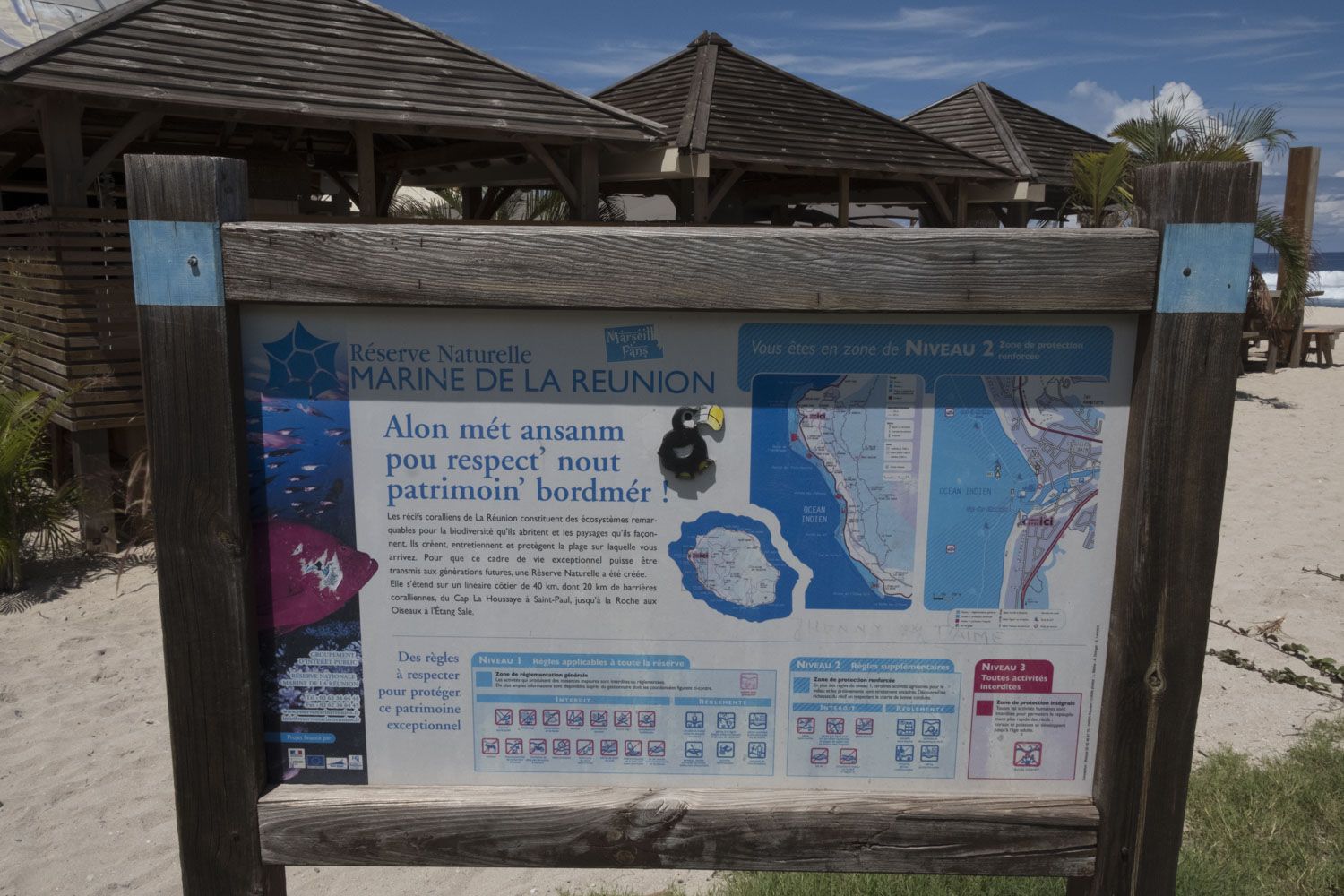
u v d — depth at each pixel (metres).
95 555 7.09
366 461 1.96
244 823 2.01
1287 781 3.57
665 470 1.96
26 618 5.98
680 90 11.77
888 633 2.01
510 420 1.95
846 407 1.94
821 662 2.02
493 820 2.02
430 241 1.85
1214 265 1.84
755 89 12.23
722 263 1.86
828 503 1.97
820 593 2.00
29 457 6.76
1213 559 1.92
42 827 3.82
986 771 2.06
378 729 2.05
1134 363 1.93
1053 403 1.94
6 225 7.82
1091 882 2.05
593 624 2.01
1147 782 1.99
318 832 2.02
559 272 1.86
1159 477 1.89
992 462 1.96
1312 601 5.73
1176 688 1.96
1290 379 15.61
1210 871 2.99
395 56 8.94
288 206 10.83
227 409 1.89
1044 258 1.85
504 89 9.29
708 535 1.98
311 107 7.87
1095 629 2.01
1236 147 12.28
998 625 2.01
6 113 7.96
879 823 2.02
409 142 12.45
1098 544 1.99
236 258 1.85
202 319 1.86
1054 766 2.06
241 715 1.97
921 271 1.85
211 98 7.35
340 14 9.02
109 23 7.45
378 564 1.99
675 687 2.03
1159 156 12.50
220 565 1.93
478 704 2.04
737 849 2.03
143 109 7.15
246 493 1.95
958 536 1.98
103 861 3.61
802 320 1.91
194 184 1.83
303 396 1.94
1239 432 11.47
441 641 2.02
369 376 1.94
